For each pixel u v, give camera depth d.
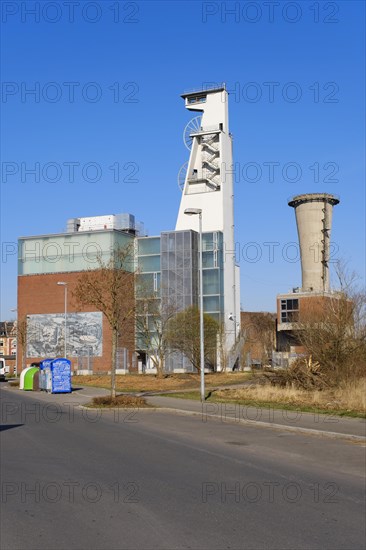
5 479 10.20
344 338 31.92
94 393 38.25
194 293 71.81
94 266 72.69
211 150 78.69
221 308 72.62
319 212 86.06
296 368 31.88
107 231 72.94
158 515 7.76
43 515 7.78
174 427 18.95
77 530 7.07
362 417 19.89
